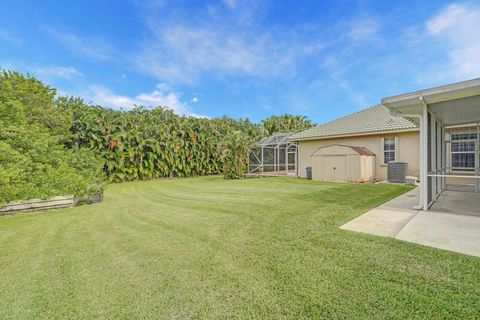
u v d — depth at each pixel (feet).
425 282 8.49
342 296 7.89
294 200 23.66
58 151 28.58
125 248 12.55
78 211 21.86
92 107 49.85
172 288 8.73
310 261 10.36
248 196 27.22
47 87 39.34
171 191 34.78
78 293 8.56
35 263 10.97
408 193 27.04
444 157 30.42
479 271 9.10
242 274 9.52
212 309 7.54
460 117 25.26
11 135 22.79
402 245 11.69
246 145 55.26
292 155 64.59
